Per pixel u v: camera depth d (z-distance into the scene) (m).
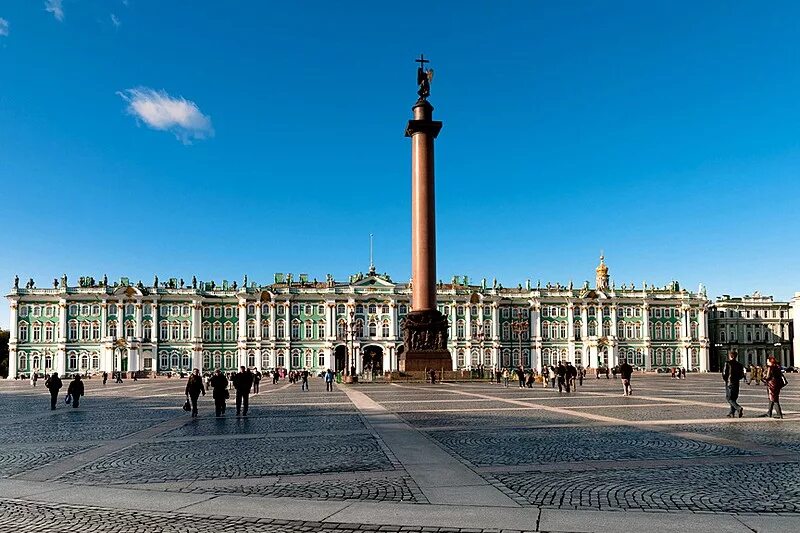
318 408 36.00
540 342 146.75
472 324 144.88
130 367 137.62
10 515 12.81
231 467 17.34
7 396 57.25
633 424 25.83
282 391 59.00
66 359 137.12
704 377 104.38
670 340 149.88
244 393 32.56
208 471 16.86
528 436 22.53
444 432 23.95
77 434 25.28
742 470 16.14
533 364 146.25
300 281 148.38
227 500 13.64
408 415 30.84
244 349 140.75
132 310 139.62
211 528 11.73
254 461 18.22
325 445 21.03
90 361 137.88
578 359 147.12
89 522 12.24
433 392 51.75
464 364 143.88
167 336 140.62
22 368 136.62
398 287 143.75
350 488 14.58
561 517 12.04
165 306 141.12
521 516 12.12
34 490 14.94
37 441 23.28
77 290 138.50
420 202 77.19
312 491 14.36
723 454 18.36
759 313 162.88
